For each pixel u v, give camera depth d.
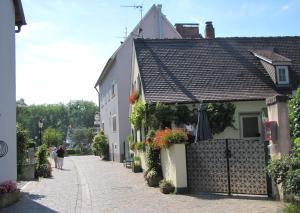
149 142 18.73
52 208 13.69
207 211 11.94
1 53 15.63
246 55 27.16
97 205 14.10
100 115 52.84
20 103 47.84
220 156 14.95
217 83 24.38
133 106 26.05
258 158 14.11
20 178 22.58
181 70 25.22
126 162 30.92
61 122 125.06
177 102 22.09
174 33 37.50
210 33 33.59
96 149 46.19
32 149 25.77
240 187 14.48
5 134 16.02
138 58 25.94
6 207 13.92
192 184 15.69
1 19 15.69
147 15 37.47
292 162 11.41
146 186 18.36
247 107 22.83
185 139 15.77
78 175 25.38
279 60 24.83
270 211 11.31
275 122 12.79
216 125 22.30
